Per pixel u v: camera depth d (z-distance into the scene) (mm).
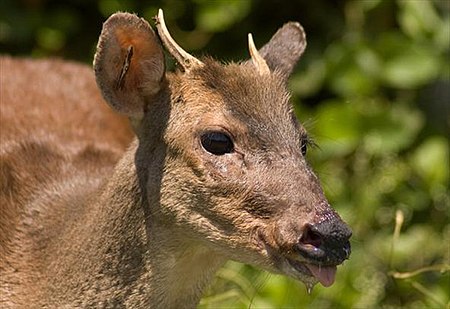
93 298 9102
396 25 13781
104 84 8867
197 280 9148
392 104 13531
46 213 9609
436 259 13102
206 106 8688
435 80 13648
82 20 14125
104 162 10297
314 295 12070
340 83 13289
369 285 12641
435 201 13391
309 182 8430
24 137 10430
